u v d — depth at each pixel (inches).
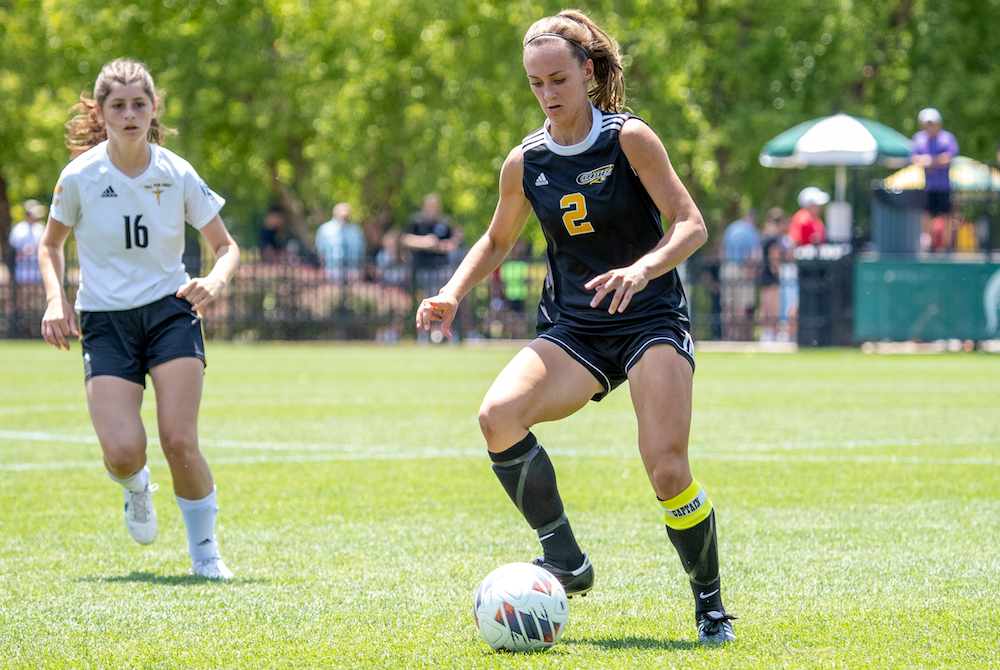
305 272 3228.3
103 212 695.7
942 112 3801.7
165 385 692.7
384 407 1653.5
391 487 994.7
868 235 2893.7
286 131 4367.6
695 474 1048.2
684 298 575.8
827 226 2984.7
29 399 1768.0
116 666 495.8
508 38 3528.5
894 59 3944.4
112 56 4099.4
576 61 548.1
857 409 1604.3
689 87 3727.9
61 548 762.2
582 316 568.1
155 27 4121.6
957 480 1016.2
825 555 725.3
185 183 715.4
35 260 3257.9
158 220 701.3
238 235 3376.0
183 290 676.7
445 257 3201.3
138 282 700.0
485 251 603.8
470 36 3555.6
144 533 726.5
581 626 559.8
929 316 2755.9
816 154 2837.1
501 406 549.0
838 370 2269.9
